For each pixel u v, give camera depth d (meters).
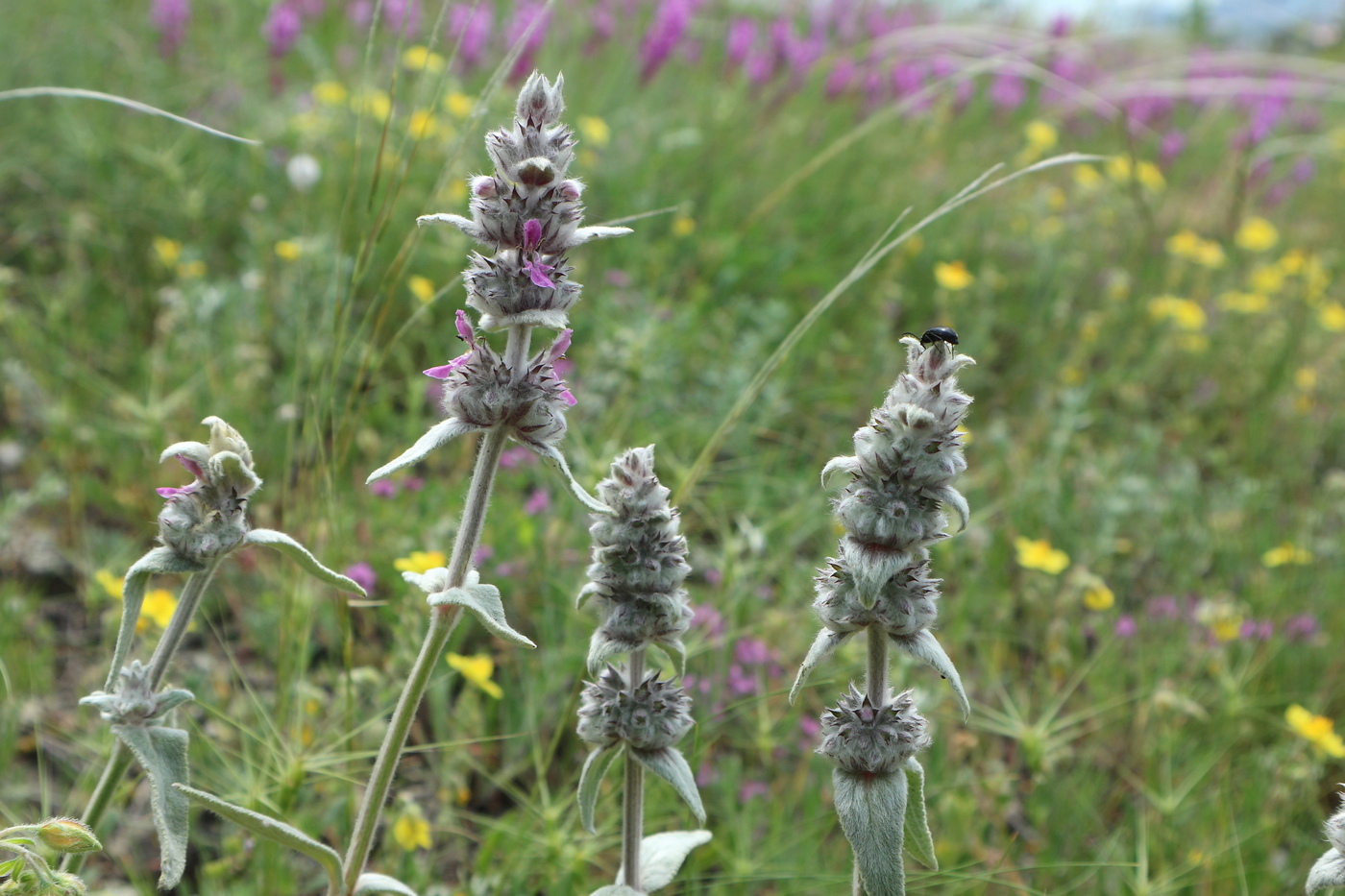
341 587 2.26
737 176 8.23
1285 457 6.89
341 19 9.50
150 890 3.38
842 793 2.31
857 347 6.80
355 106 7.19
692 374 6.14
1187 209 10.44
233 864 3.26
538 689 3.94
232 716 3.81
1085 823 3.92
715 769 3.94
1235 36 14.08
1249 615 5.12
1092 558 5.24
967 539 5.10
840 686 4.19
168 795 2.18
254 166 6.66
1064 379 6.97
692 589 4.75
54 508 4.96
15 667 3.92
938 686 4.14
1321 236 10.35
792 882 3.39
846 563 2.20
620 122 8.13
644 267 6.81
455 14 8.64
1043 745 3.77
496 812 3.89
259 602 4.40
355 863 2.41
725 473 5.30
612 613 2.36
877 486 2.20
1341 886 2.29
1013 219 8.91
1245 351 7.98
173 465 4.92
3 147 6.78
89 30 8.36
